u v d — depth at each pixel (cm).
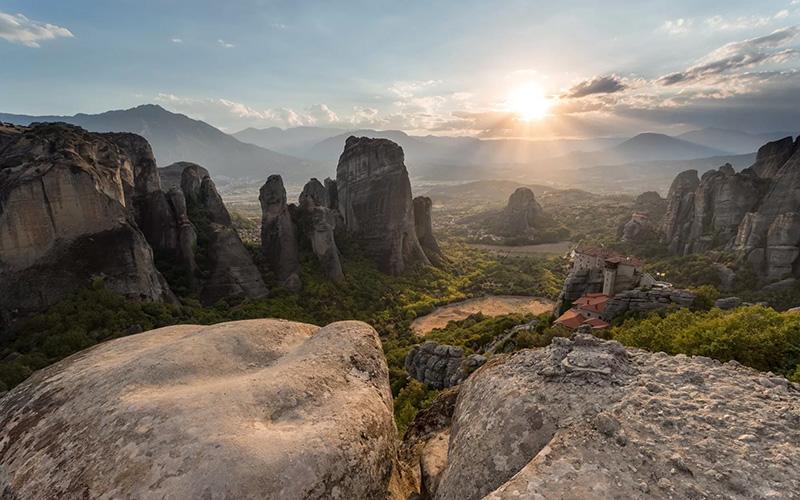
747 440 656
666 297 4844
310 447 663
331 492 645
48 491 620
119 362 922
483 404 904
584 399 800
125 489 581
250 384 805
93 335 3953
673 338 2434
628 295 5025
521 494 599
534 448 745
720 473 598
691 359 927
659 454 642
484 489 744
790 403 737
